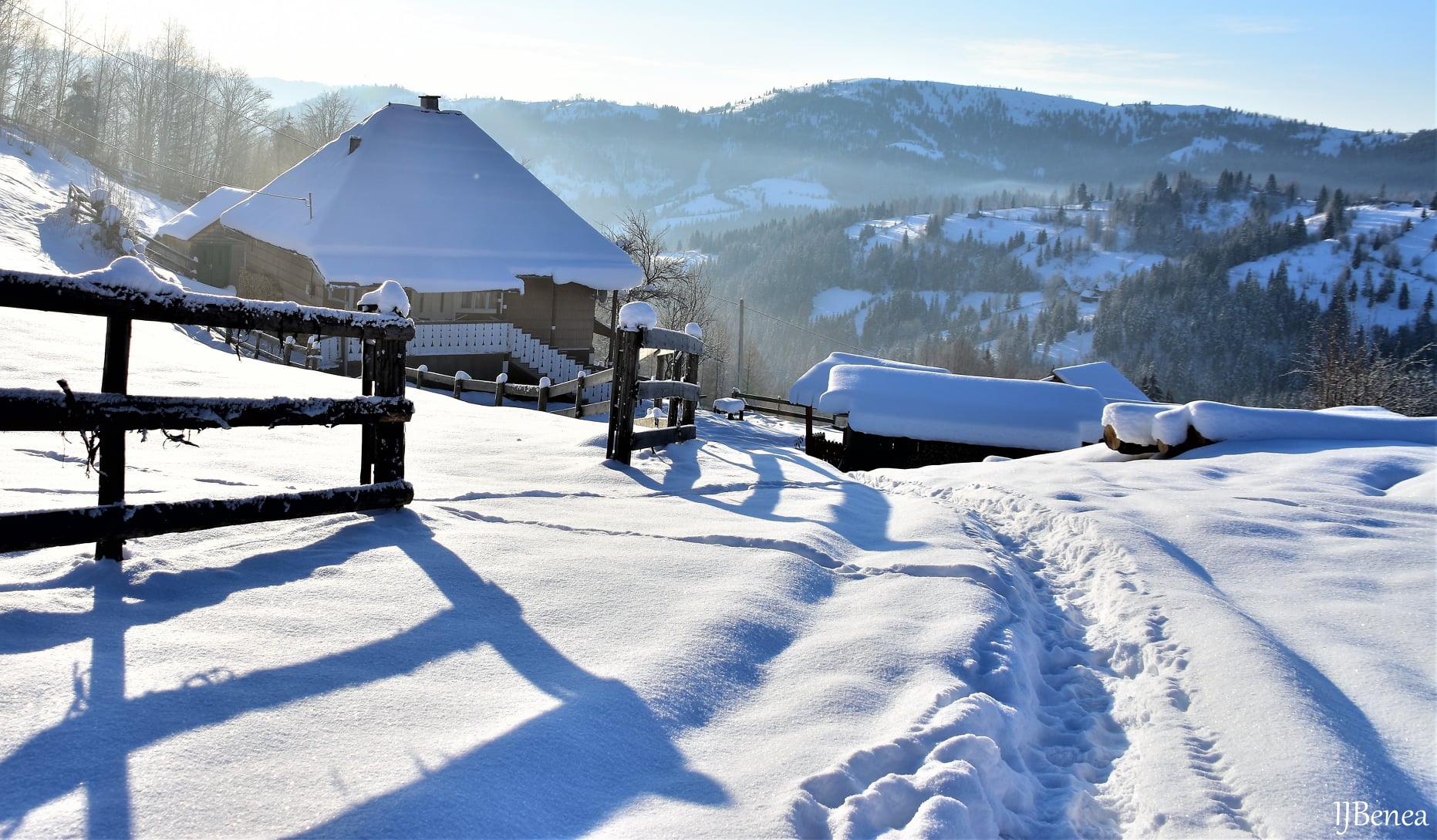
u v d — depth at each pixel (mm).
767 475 8227
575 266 28203
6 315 13500
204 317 4074
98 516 3758
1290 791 3047
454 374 25328
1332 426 10656
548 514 5879
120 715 2785
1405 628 4695
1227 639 4352
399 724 2932
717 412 23219
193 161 67812
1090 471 9492
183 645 3324
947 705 3453
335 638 3549
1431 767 3287
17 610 3402
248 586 3986
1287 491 8023
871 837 2650
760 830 2561
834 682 3641
